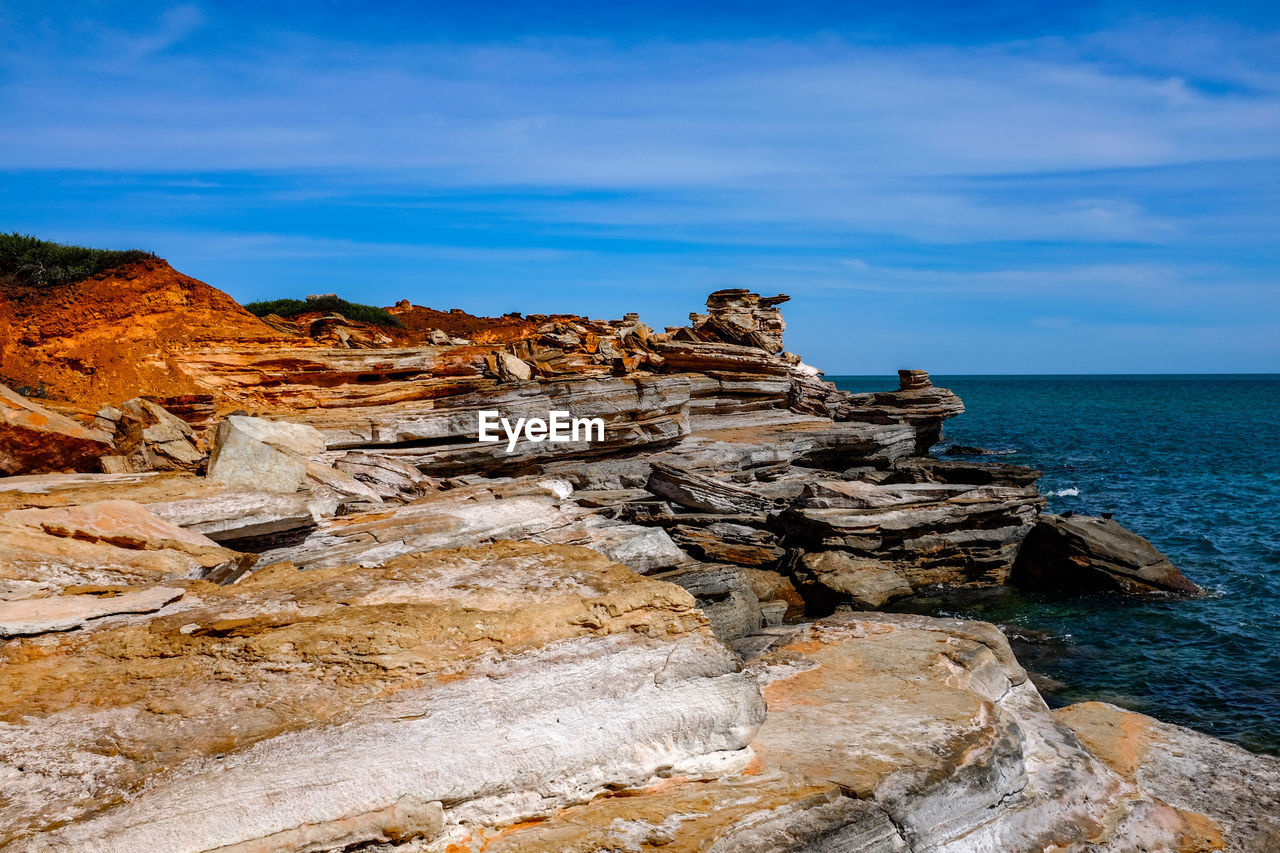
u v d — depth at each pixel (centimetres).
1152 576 2548
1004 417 12500
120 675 731
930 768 762
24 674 728
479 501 1791
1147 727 1145
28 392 2617
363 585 923
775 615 2211
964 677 1016
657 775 719
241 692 710
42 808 568
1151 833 865
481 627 797
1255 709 1709
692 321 5412
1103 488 4931
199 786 595
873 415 4969
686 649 807
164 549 1081
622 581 921
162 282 3130
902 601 2448
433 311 7112
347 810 600
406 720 680
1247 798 964
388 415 2866
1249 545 3294
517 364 3519
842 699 916
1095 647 2089
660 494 2809
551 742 682
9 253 3178
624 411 3231
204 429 2656
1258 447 7512
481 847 626
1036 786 868
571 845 622
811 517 2545
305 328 4831
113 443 1972
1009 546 2672
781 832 661
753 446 3516
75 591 905
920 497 2678
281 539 1409
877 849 694
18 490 1297
